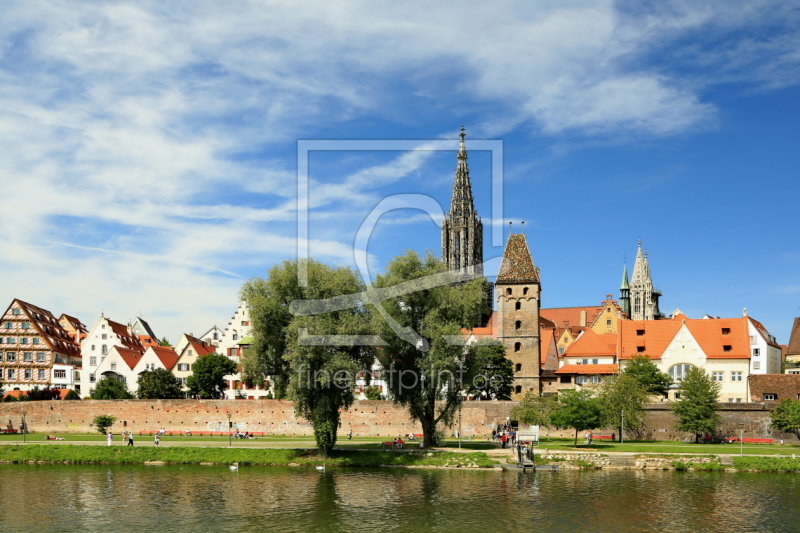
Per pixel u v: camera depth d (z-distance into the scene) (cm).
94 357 18488
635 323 14975
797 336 19600
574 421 10062
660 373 13400
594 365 14962
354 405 12544
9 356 18000
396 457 9250
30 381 17912
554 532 6109
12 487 7931
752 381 13375
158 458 9694
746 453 9369
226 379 17125
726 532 6141
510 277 14800
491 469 8906
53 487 7919
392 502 7100
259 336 9131
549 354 17075
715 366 13838
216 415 12738
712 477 8456
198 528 6212
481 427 12175
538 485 7912
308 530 6144
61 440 11438
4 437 12000
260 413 12631
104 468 9269
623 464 9106
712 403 10950
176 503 7094
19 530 6178
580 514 6662
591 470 8925
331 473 8694
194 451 9756
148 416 12812
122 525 6312
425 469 8919
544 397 11919
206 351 18525
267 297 9050
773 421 10794
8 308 18150
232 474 8688
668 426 11425
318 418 9194
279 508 6875
